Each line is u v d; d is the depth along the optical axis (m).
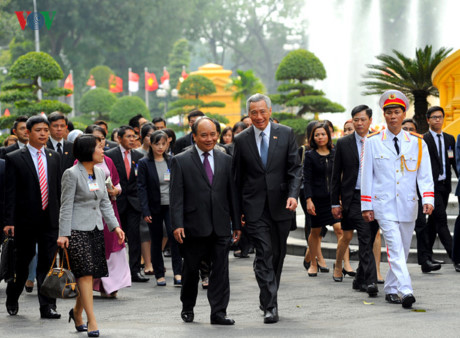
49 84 144.75
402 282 16.33
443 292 18.55
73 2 146.12
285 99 72.25
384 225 16.69
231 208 15.60
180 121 97.31
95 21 150.50
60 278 14.30
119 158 23.19
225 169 15.54
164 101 168.62
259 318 16.16
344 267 22.41
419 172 16.81
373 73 45.75
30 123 16.91
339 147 18.95
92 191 14.98
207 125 15.41
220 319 15.20
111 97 112.69
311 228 22.41
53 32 148.75
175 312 17.47
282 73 70.75
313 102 69.38
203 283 21.09
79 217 14.89
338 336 13.26
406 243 16.98
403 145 16.78
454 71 36.62
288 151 15.79
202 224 15.27
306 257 23.56
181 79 117.81
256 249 15.62
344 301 17.95
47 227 16.89
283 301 18.31
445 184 22.86
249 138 15.74
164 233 25.14
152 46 164.00
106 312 17.70
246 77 94.56
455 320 14.45
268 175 15.64
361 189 17.00
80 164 15.09
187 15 167.62
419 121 44.56
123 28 153.50
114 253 19.77
